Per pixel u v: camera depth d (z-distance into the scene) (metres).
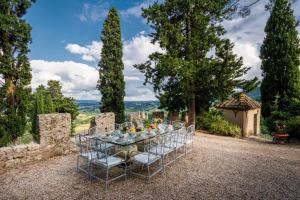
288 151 7.94
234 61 10.16
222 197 4.22
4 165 5.83
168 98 12.76
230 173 5.53
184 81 10.52
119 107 15.30
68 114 7.16
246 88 10.40
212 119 13.77
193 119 12.43
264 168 5.92
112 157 5.18
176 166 6.09
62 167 5.97
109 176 5.37
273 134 10.45
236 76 10.32
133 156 5.57
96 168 5.91
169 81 12.38
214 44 11.20
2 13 10.89
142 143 7.38
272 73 16.47
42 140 6.57
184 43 11.35
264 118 17.16
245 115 14.11
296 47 16.03
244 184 4.84
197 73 10.50
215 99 13.12
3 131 10.74
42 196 4.32
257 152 7.71
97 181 5.06
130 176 5.36
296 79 15.63
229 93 10.89
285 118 12.96
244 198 4.17
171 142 6.70
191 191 4.50
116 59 15.37
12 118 11.12
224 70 10.17
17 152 6.05
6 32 11.02
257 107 15.05
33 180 5.11
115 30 15.44
